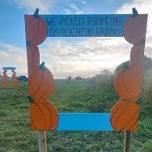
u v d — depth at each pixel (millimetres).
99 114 1726
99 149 2219
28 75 1660
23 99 3920
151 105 3053
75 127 1709
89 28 1635
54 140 2383
